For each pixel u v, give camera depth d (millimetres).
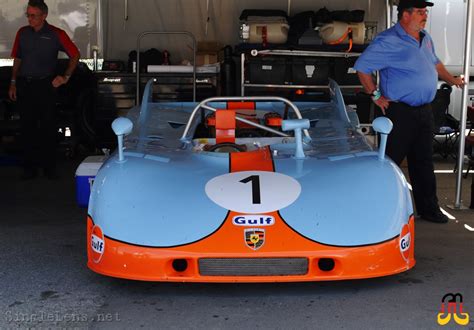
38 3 6473
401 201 3191
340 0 8719
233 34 8867
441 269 3621
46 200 5820
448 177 7125
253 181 3262
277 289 3246
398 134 4617
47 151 6875
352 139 4188
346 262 2902
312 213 3029
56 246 4176
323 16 7500
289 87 7562
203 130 4668
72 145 8734
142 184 3262
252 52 7184
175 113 4746
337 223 2992
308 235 2928
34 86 6660
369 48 4523
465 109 5309
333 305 3025
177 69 8141
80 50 8953
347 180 3293
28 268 3658
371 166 3463
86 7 8875
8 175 7262
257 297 3135
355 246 2920
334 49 7418
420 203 4906
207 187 3221
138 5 8859
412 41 4480
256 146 4160
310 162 3584
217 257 2869
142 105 4684
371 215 3061
